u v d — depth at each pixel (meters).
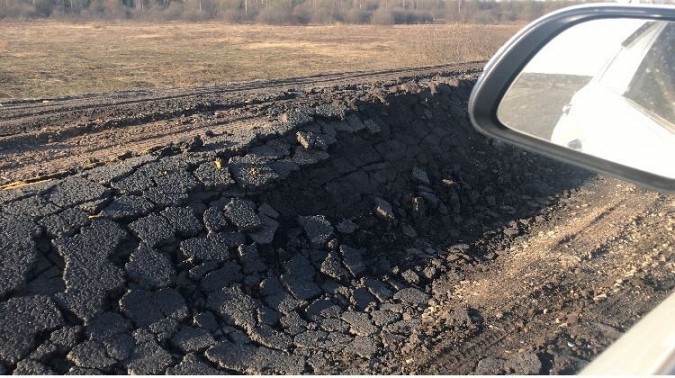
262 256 6.02
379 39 33.38
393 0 53.34
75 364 4.25
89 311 4.60
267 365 4.77
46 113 9.91
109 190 5.77
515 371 4.60
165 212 5.75
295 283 5.88
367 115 9.20
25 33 32.47
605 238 7.53
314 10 47.84
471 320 5.41
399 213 7.85
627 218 8.32
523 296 5.89
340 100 9.49
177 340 4.77
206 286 5.38
